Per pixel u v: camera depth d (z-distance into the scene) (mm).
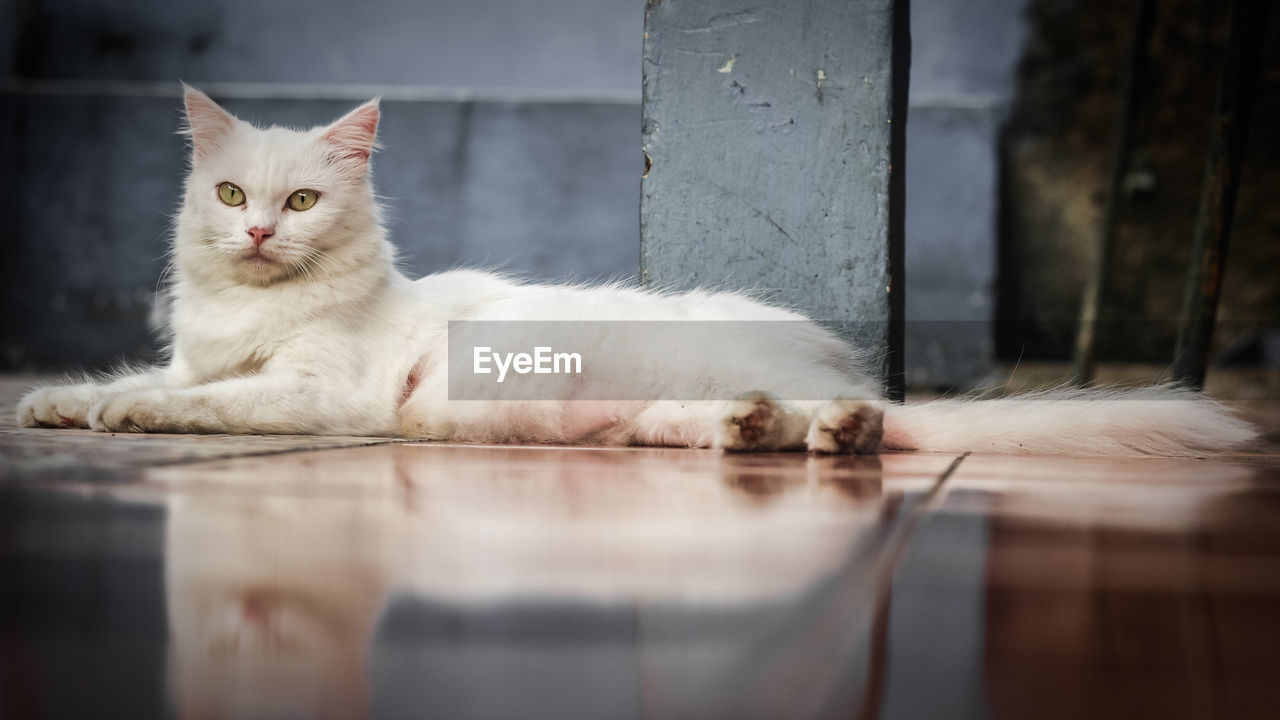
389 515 988
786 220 2564
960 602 645
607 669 494
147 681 469
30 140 6352
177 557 760
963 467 1584
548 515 998
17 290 6379
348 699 447
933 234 6129
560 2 6762
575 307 2102
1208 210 2783
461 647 529
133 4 6809
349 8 6801
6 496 1081
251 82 6836
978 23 6488
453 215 6305
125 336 6355
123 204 6352
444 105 6293
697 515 1007
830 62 2531
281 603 620
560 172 6266
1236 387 5590
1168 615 619
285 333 2162
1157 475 1506
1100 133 6418
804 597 647
